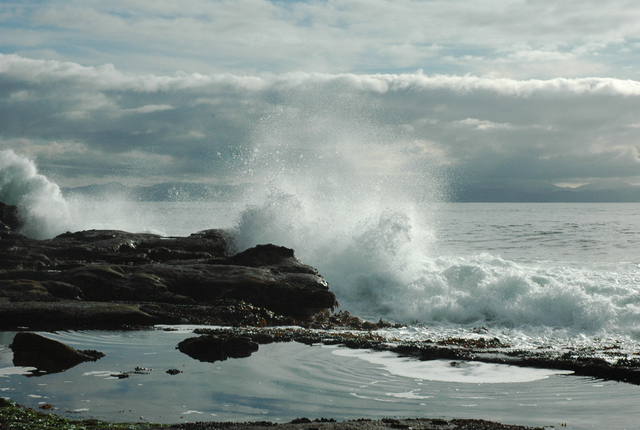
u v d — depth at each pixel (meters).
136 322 11.59
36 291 12.73
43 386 7.20
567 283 14.57
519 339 11.26
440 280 15.42
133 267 14.32
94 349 9.33
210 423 5.73
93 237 19.19
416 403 6.86
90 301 12.72
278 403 6.77
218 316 12.36
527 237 35.41
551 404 6.86
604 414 6.46
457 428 5.69
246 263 15.62
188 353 9.11
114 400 6.70
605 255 25.48
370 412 6.48
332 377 7.95
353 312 14.47
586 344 10.66
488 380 7.89
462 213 84.25
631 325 11.98
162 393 7.04
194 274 14.09
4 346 9.30
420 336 11.52
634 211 96.88
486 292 14.30
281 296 13.69
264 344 10.03
